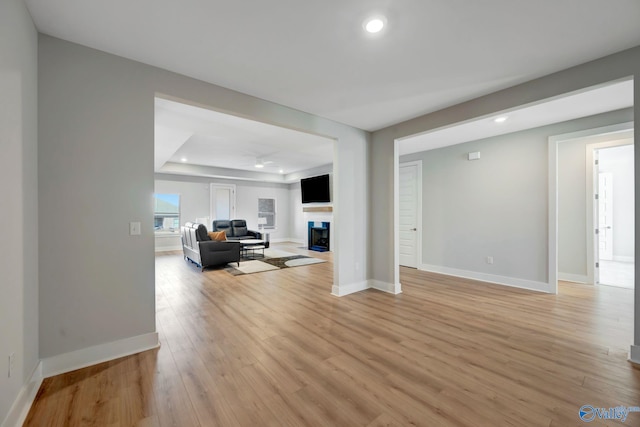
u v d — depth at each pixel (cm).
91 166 206
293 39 197
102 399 167
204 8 166
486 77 251
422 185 553
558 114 355
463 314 310
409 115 350
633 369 198
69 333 198
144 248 229
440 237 525
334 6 164
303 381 186
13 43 146
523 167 422
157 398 169
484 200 465
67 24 180
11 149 144
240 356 219
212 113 336
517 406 161
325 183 805
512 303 347
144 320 228
